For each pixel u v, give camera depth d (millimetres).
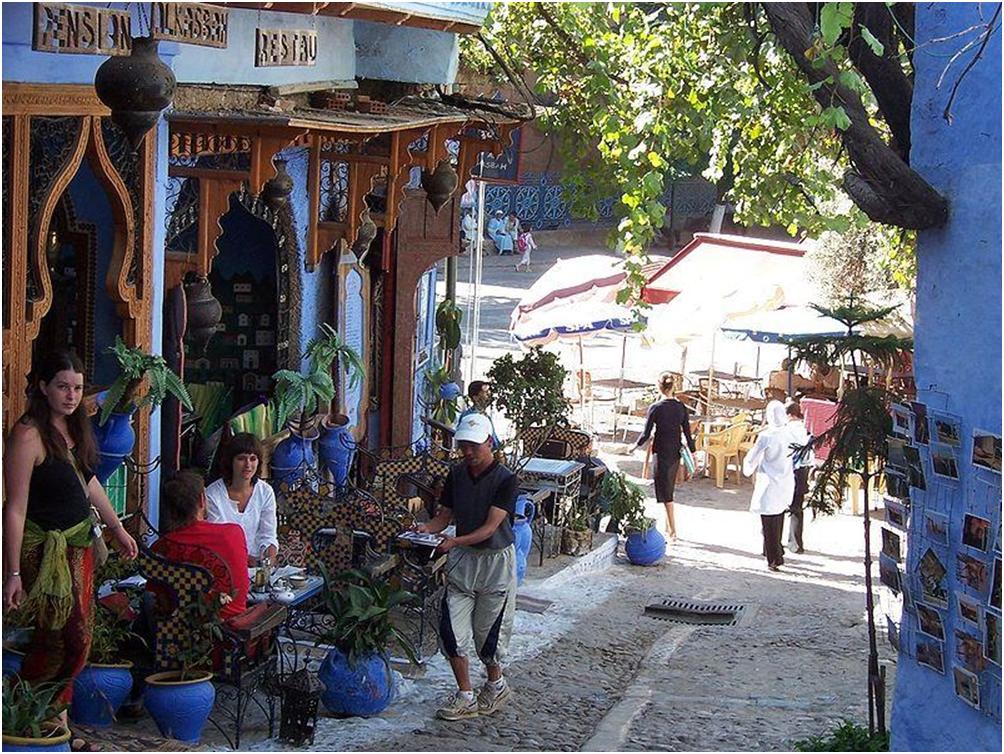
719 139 15492
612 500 16734
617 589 15352
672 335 22562
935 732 7680
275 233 13703
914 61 7820
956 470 7395
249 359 14430
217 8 10508
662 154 16812
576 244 51094
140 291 9852
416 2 12336
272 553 9672
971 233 7352
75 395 7004
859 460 8547
